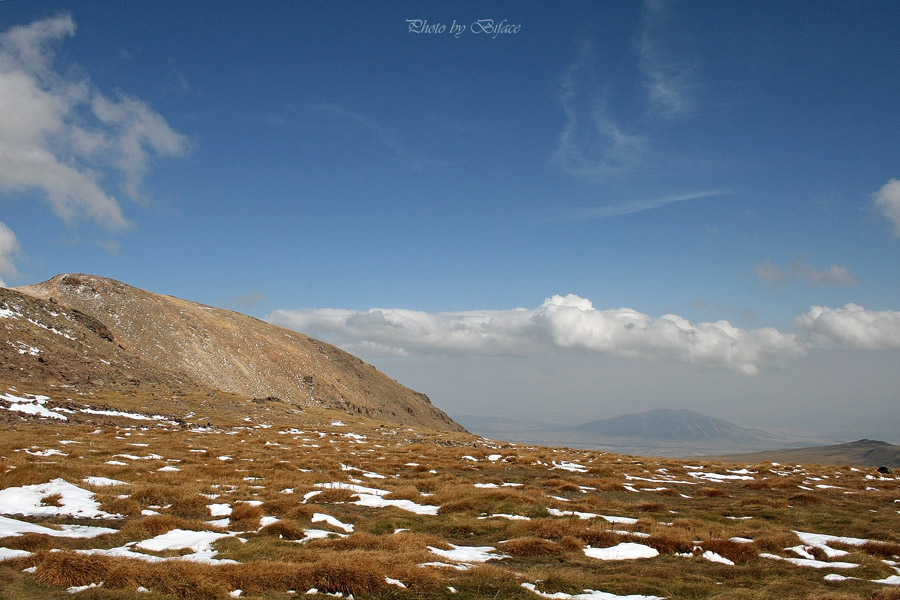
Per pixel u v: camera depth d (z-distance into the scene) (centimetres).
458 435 8619
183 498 2253
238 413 7512
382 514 2348
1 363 6625
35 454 3262
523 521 2164
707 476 4238
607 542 1911
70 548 1538
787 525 2377
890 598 1334
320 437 6116
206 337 13738
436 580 1340
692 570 1648
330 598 1248
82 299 12600
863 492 3512
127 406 6469
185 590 1199
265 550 1608
